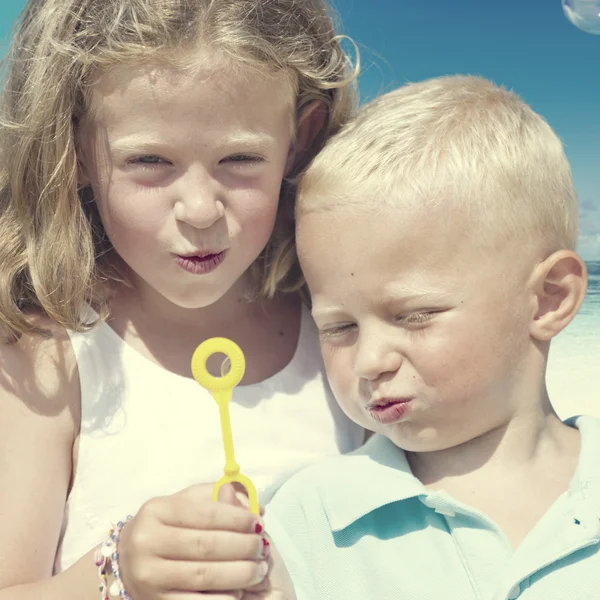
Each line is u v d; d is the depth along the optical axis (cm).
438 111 113
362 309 104
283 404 134
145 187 112
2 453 115
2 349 121
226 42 108
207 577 85
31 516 113
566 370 346
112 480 122
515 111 116
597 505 97
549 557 94
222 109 109
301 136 133
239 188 114
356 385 108
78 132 121
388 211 102
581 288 108
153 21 108
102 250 134
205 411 128
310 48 125
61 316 125
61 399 122
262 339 140
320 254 107
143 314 134
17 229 129
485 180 103
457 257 100
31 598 100
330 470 114
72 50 116
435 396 102
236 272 119
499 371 103
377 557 103
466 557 98
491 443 106
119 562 92
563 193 112
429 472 110
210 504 86
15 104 132
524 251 104
